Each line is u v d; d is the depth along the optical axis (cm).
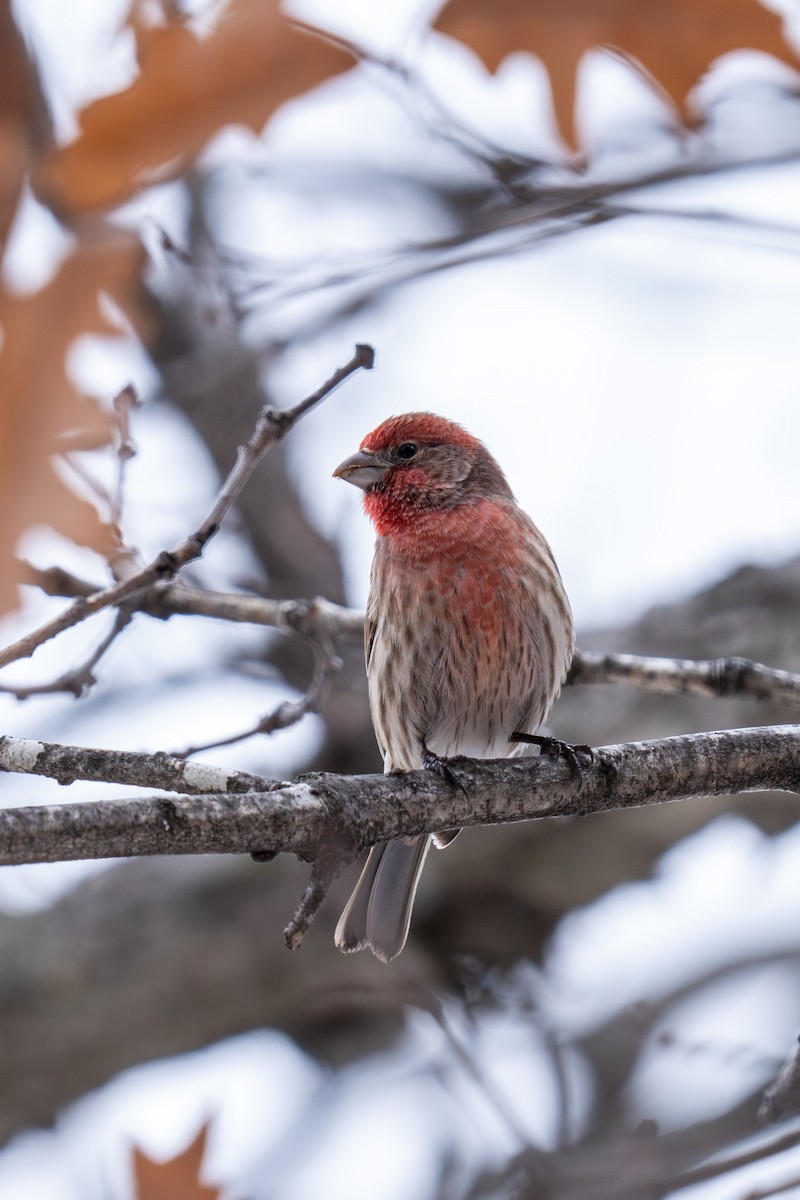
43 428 655
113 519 725
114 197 575
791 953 1380
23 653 702
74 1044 1262
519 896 1300
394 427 1045
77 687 860
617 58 653
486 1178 1265
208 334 1305
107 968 1275
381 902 964
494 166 1097
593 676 1016
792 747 804
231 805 599
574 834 1312
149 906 1305
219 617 1037
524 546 991
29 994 1266
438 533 986
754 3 640
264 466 1455
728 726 1292
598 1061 1301
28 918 1309
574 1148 1128
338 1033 1335
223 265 1269
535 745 1027
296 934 610
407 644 984
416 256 1169
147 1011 1269
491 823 742
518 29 643
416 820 706
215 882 1313
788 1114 764
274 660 1358
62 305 628
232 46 545
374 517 1040
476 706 994
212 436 1438
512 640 975
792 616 1345
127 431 755
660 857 1319
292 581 1433
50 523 678
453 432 1038
